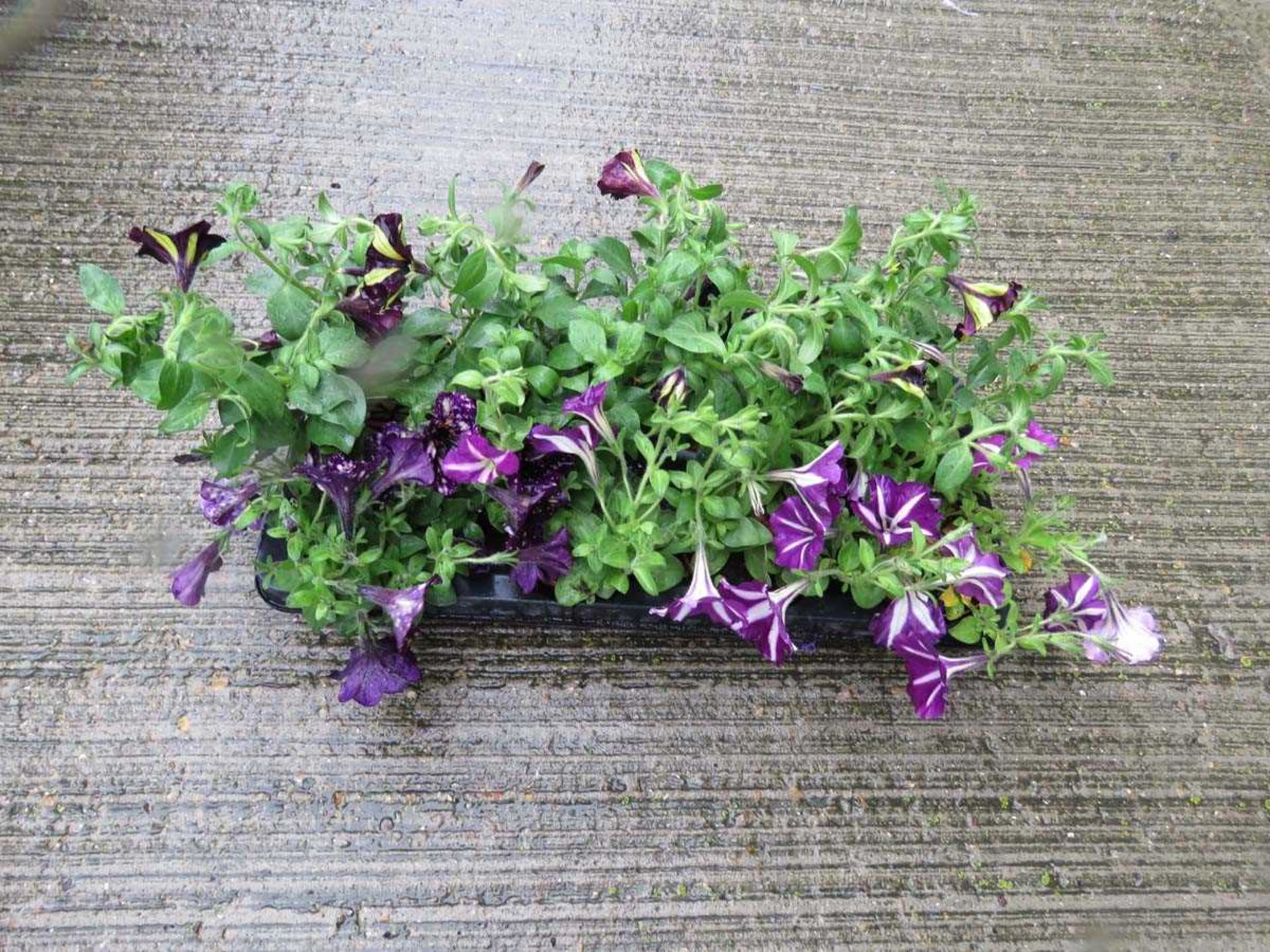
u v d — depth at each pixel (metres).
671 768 0.67
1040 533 0.64
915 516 0.58
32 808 0.63
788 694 0.69
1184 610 0.75
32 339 0.77
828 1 1.03
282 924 0.61
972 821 0.67
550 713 0.67
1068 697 0.71
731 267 0.59
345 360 0.52
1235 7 1.07
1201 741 0.71
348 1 0.95
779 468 0.57
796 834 0.66
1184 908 0.66
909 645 0.59
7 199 0.82
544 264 0.57
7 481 0.72
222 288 0.80
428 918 0.62
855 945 0.63
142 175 0.85
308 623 0.64
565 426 0.55
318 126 0.89
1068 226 0.93
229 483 0.59
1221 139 0.99
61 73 0.89
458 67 0.94
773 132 0.94
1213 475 0.81
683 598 0.55
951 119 0.97
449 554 0.57
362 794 0.64
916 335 0.62
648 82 0.95
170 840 0.62
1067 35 1.04
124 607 0.68
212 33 0.92
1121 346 0.87
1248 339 0.88
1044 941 0.65
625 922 0.63
